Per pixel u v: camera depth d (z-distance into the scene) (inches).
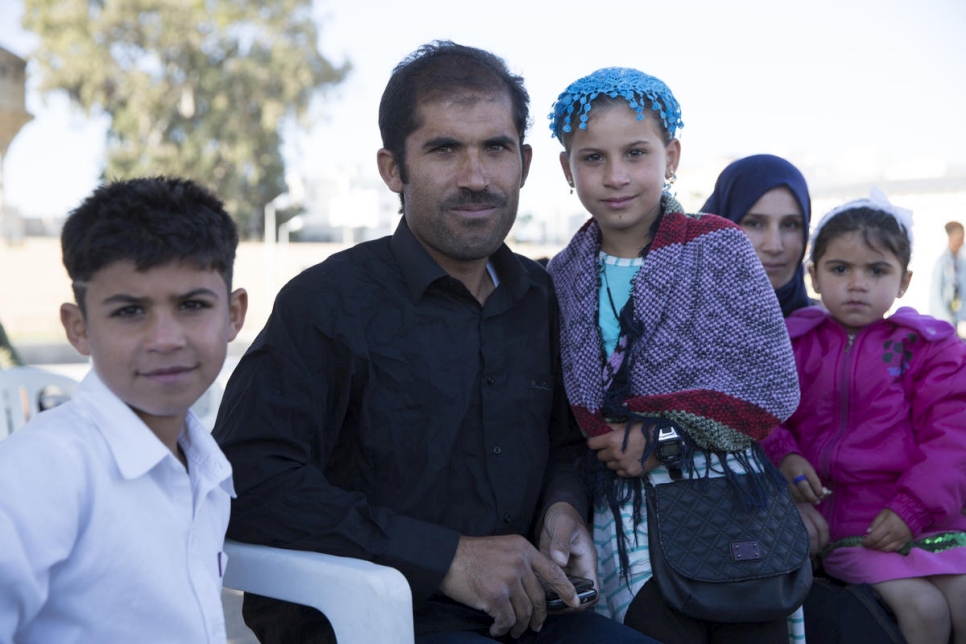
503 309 80.4
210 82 1273.4
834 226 96.9
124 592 53.0
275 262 1186.0
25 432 52.4
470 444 76.7
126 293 54.3
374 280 76.9
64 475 50.9
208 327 56.7
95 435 53.6
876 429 92.4
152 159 1263.5
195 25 1273.4
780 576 76.0
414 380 75.1
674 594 75.3
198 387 56.7
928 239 606.9
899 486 89.4
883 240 94.0
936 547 88.1
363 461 75.1
